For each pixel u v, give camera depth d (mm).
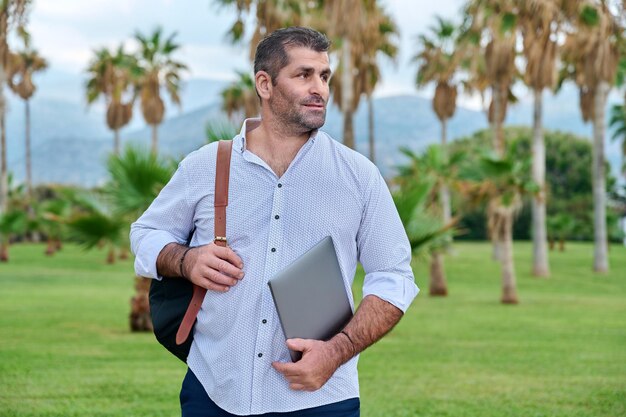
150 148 12312
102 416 7082
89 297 23031
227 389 2299
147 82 49531
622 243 70562
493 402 8195
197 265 2262
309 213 2320
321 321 2248
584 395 8680
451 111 44000
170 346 2404
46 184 63406
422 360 11672
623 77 38938
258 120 2473
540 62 29016
